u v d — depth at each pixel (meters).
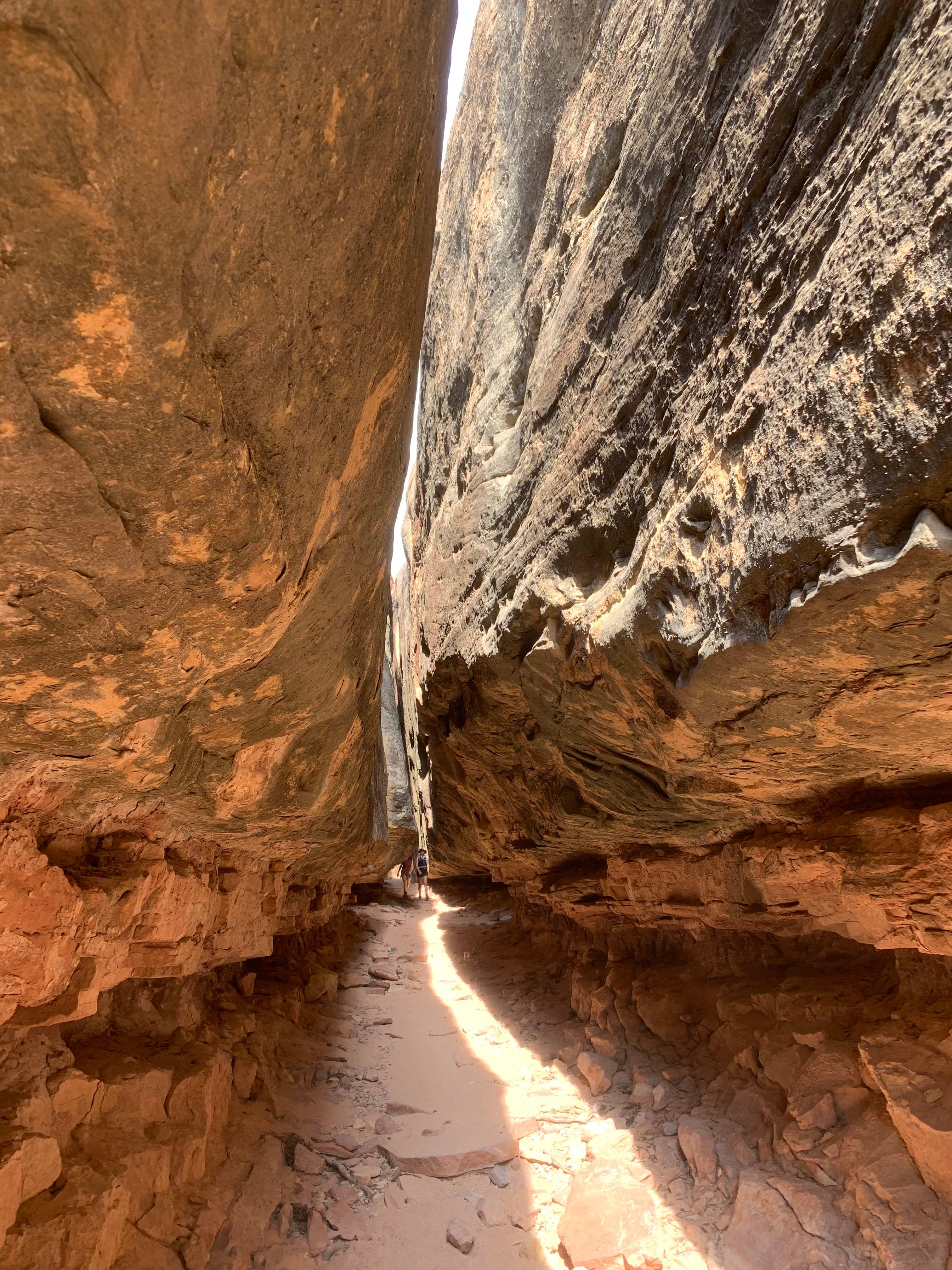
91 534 1.68
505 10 7.84
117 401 1.48
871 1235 3.81
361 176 1.98
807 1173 4.38
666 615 3.17
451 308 9.67
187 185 1.33
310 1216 4.56
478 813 10.13
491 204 7.98
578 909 8.69
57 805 2.97
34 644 1.90
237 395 1.77
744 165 2.81
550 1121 5.93
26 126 1.11
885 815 3.89
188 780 3.39
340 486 2.76
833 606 2.26
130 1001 4.83
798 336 2.36
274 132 1.52
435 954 12.53
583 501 4.36
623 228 4.11
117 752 2.70
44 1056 3.62
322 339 2.10
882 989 5.22
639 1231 4.30
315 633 3.35
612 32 4.74
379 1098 6.36
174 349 1.47
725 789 4.58
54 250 1.24
